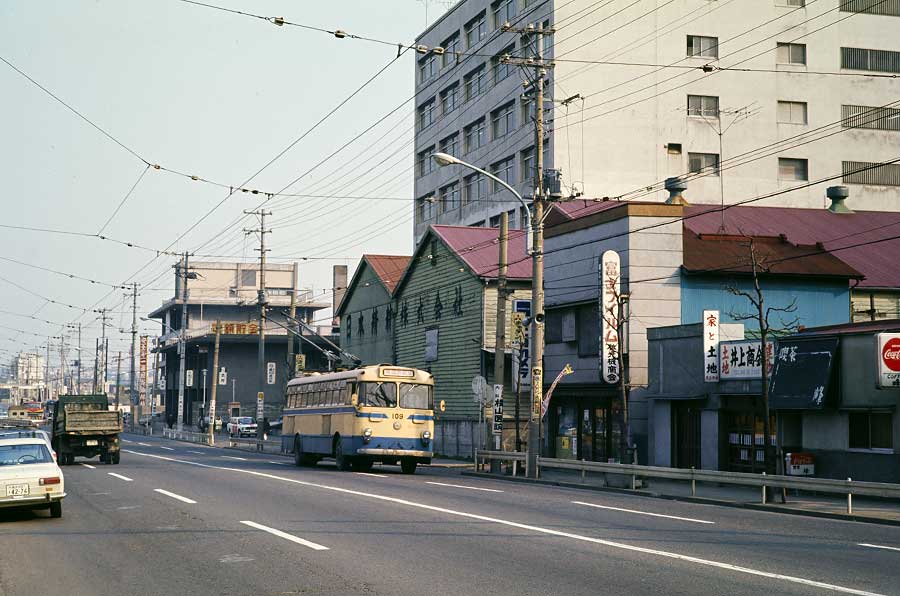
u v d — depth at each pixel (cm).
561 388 3903
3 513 1891
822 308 3694
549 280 4038
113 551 1382
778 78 6488
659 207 3550
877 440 2452
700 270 3516
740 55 6412
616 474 2855
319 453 3831
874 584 1062
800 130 6506
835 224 4400
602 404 3678
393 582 1081
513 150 6569
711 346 3008
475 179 7262
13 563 1288
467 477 3366
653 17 6266
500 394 3469
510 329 4594
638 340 3494
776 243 3956
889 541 1498
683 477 2509
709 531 1584
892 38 6725
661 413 3269
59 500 1764
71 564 1273
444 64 7831
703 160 6316
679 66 6288
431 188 8106
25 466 1778
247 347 9944
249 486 2530
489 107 6944
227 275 13525
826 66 6588
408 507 1938
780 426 2736
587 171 6081
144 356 10506
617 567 1174
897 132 6681
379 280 6178
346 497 2180
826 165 6544
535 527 1588
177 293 13162
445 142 7888
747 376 2848
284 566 1205
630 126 6178
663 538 1464
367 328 6462
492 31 6944
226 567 1212
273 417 9869
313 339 9806
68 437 3812
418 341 5512
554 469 3725
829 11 6612
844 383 2534
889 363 2317
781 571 1148
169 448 5988
